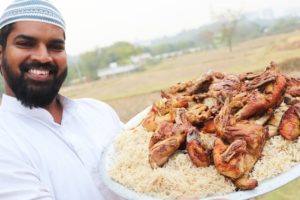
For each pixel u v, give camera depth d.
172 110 0.77
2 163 0.68
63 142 0.77
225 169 0.56
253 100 0.65
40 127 0.76
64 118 0.82
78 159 0.77
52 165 0.73
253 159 0.58
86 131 0.84
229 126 0.62
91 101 0.94
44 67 0.71
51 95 0.75
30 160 0.71
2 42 0.73
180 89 0.85
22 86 0.72
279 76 0.68
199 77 0.83
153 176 0.62
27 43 0.71
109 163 0.73
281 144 0.62
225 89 0.73
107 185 0.66
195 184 0.59
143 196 0.60
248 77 0.76
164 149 0.65
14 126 0.74
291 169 0.58
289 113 0.64
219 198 0.53
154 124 0.78
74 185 0.74
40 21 0.71
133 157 0.70
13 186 0.67
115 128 0.91
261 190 0.54
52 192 0.72
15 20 0.70
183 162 0.64
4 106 0.77
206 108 0.71
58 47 0.73
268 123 0.66
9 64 0.72
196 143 0.62
